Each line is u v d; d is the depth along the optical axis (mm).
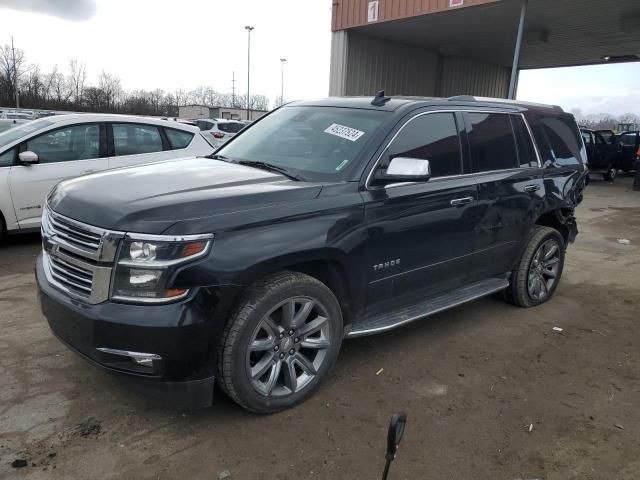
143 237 2637
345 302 3469
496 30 16219
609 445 3037
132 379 2783
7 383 3412
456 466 2801
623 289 5965
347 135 3773
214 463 2738
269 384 3102
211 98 88125
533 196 4867
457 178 4148
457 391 3564
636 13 14125
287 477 2658
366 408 3301
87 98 74812
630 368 4004
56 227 3039
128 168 3770
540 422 3240
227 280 2766
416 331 4555
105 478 2598
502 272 4848
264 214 2949
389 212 3553
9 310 4602
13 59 68938
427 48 19422
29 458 2709
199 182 3230
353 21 15742
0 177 6395
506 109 4836
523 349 4273
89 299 2760
